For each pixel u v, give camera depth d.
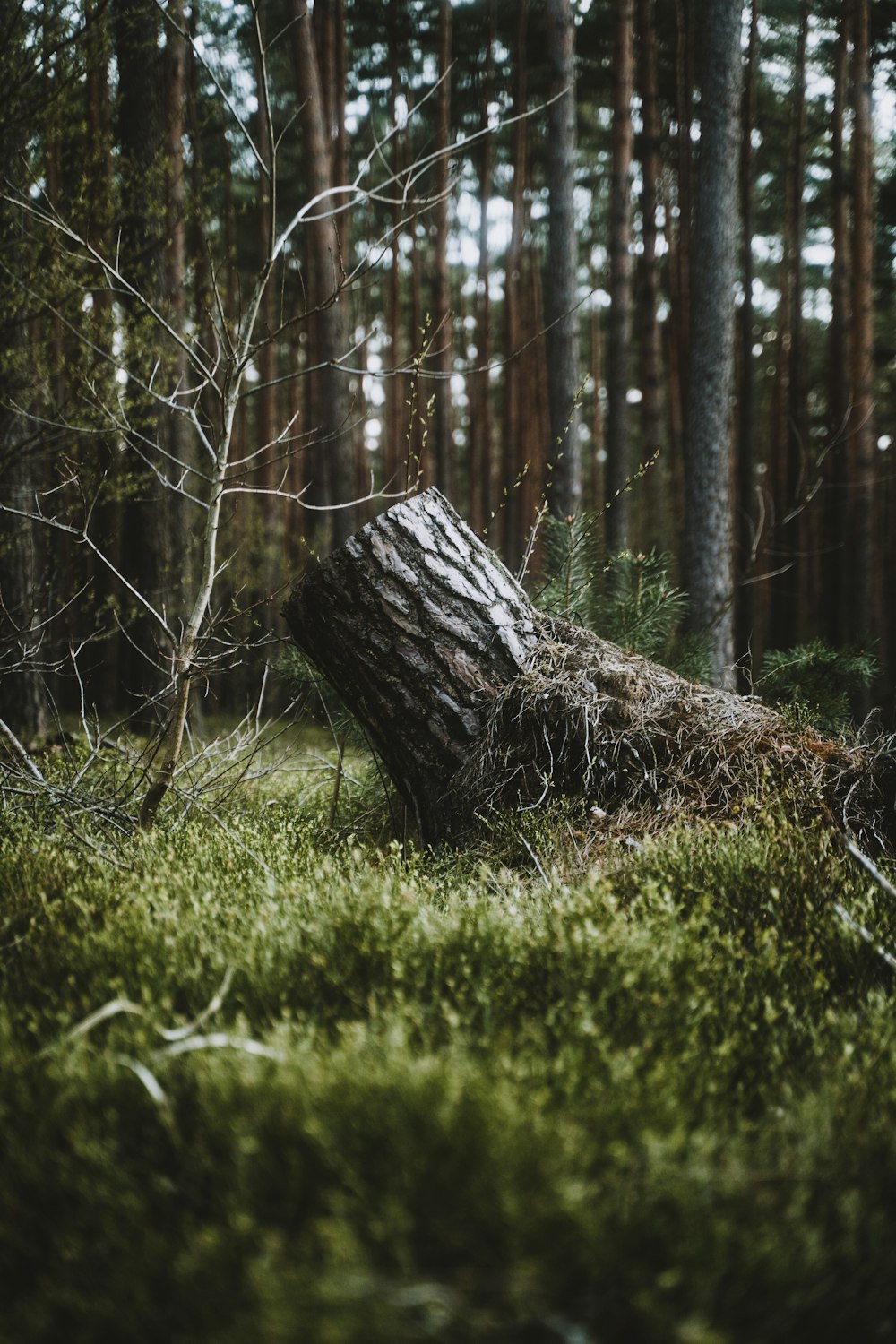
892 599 25.81
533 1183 1.32
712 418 10.66
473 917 2.43
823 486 18.77
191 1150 1.46
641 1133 1.45
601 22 18.31
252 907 2.69
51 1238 1.39
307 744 6.73
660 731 3.83
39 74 6.66
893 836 3.46
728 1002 2.10
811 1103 1.63
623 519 15.14
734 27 10.49
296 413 4.28
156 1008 1.90
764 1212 1.35
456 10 19.73
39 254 6.96
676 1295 1.23
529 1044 1.86
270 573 14.88
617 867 3.15
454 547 4.11
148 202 8.14
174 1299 1.24
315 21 15.97
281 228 19.52
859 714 11.92
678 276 19.61
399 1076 1.53
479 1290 1.20
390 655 3.98
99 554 4.11
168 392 10.26
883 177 20.98
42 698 8.71
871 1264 1.32
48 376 7.30
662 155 20.70
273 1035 1.79
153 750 4.05
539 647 4.07
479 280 21.30
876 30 17.62
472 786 3.84
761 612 24.00
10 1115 1.58
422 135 20.72
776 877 2.76
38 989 2.16
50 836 3.61
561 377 12.78
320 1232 1.24
